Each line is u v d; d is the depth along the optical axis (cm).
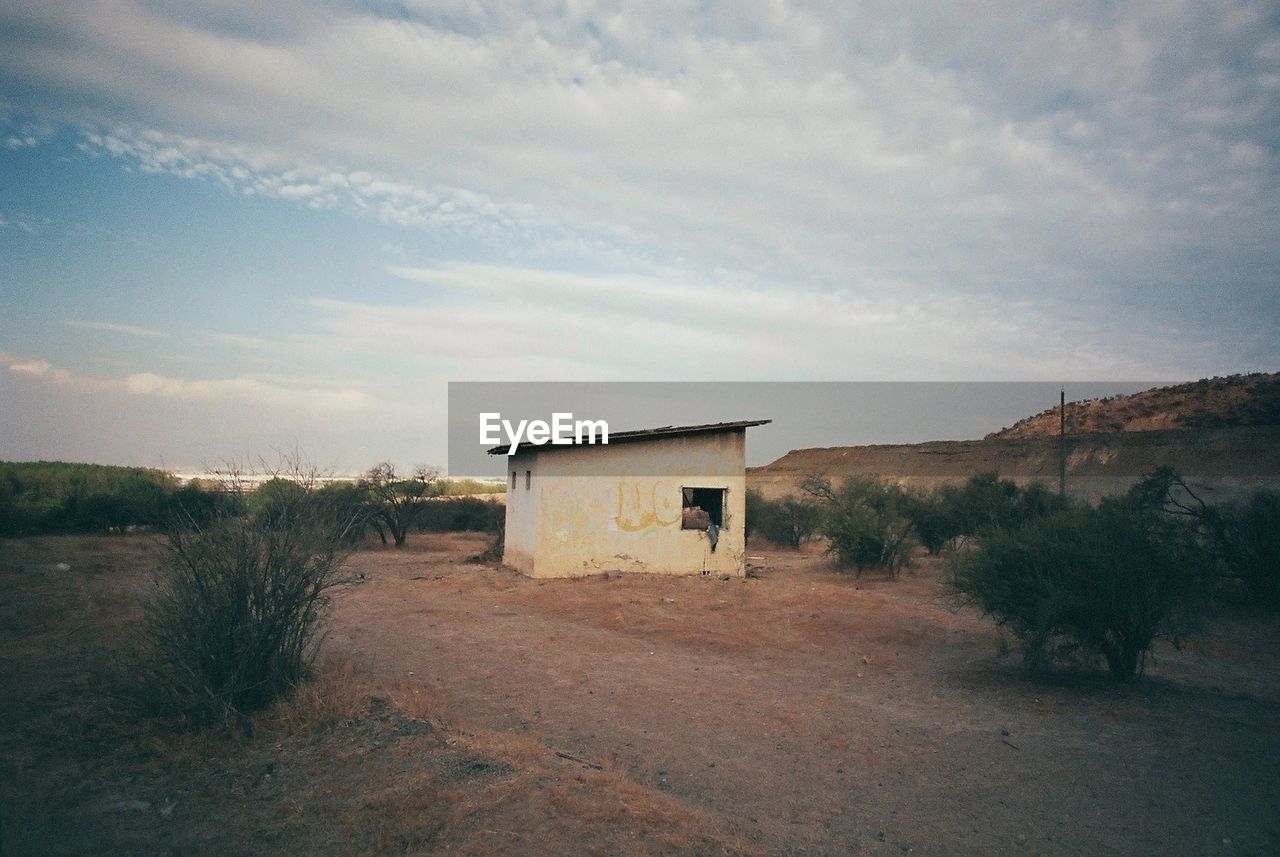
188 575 719
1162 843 510
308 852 442
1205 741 711
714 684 952
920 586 1862
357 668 876
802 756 687
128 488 2969
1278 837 516
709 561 2014
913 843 510
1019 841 514
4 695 733
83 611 1178
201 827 474
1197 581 990
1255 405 6328
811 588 1794
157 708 682
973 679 983
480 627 1291
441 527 4094
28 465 3941
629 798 531
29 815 466
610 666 1038
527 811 494
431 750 597
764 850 483
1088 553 918
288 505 781
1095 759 672
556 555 1883
